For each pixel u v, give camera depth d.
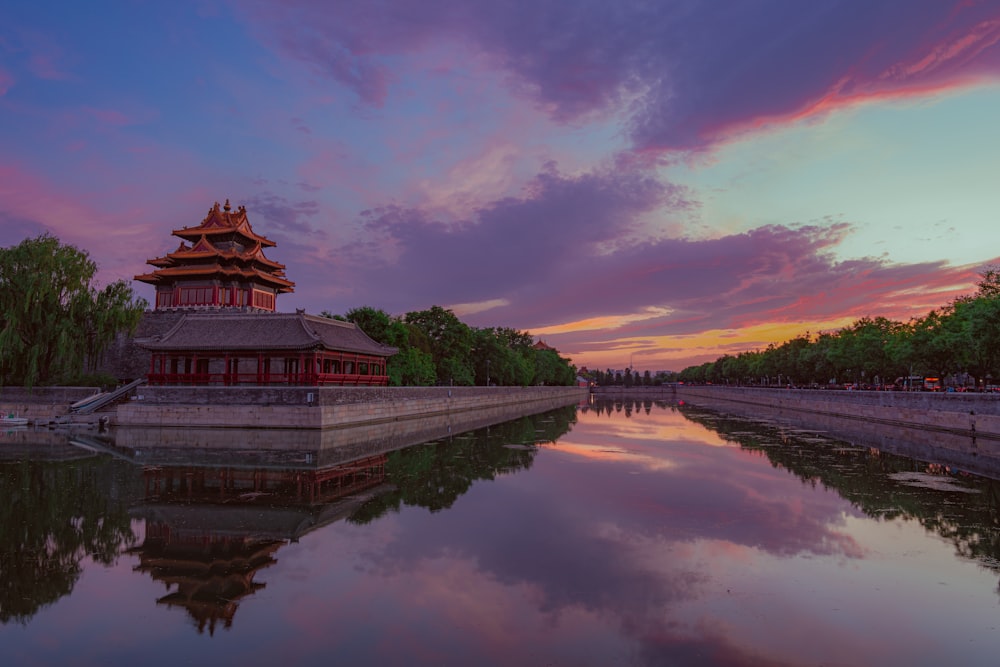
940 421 55.91
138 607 14.78
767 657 12.40
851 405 76.81
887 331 97.88
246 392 55.19
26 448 42.34
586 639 13.12
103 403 61.69
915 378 102.69
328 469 34.62
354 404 60.47
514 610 14.62
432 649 12.61
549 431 61.91
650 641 13.05
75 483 29.59
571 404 148.62
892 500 26.83
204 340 60.62
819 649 12.75
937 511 24.73
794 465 36.97
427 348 100.12
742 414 92.31
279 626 13.71
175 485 29.30
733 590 15.98
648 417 87.00
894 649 12.77
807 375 122.19
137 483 29.69
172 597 15.41
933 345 65.50
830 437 53.81
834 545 20.00
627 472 34.41
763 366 157.88
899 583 16.53
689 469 35.56
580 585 16.30
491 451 44.03
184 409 55.91
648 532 21.55
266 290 88.12
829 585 16.39
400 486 29.78
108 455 39.03
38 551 18.97
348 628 13.61
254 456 39.16
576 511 24.69
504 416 89.50
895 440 50.69
